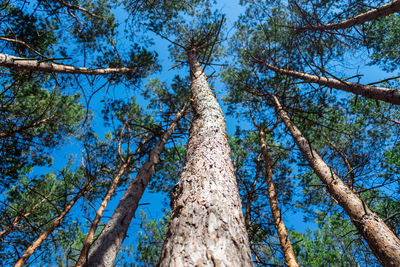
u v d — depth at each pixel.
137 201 4.83
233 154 7.59
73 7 5.65
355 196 4.25
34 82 6.55
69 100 7.56
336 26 5.89
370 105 6.98
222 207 1.79
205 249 1.41
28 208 6.68
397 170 6.14
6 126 6.43
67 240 7.07
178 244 1.50
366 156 6.22
